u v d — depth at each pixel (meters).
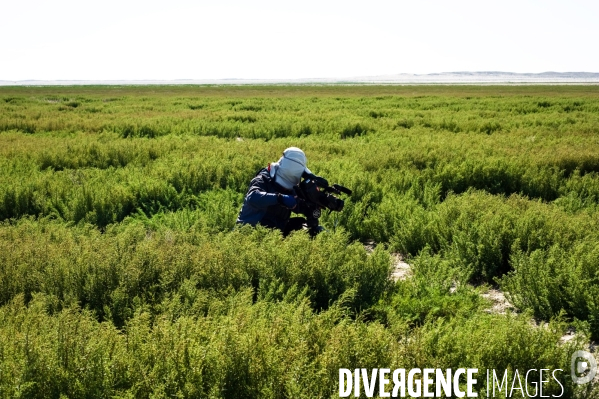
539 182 10.14
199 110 31.44
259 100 42.44
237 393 3.15
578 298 4.88
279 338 3.59
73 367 3.15
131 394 2.86
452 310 4.82
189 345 3.38
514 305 5.29
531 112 30.27
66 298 4.67
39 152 13.20
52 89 88.69
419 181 10.41
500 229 6.59
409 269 6.39
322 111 30.11
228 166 10.98
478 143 15.41
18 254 5.41
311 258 5.20
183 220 7.71
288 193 6.17
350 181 9.40
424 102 38.81
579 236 6.47
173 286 4.90
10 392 2.91
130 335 3.60
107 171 11.23
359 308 4.88
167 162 11.82
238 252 5.46
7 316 4.03
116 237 6.17
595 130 18.94
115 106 34.72
